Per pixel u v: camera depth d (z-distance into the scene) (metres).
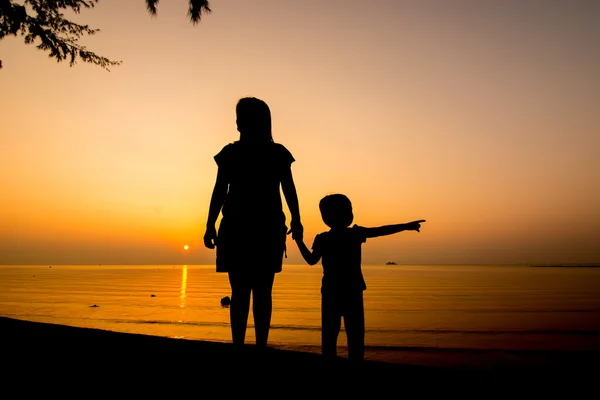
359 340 3.38
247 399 1.71
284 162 2.97
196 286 50.91
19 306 22.81
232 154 2.93
